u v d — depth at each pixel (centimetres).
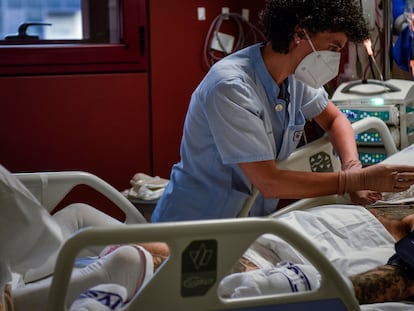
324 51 202
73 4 366
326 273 130
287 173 200
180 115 390
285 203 336
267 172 197
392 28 346
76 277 162
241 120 195
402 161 240
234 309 128
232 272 183
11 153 365
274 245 195
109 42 375
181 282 125
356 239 201
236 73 203
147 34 379
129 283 162
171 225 122
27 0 358
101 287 147
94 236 118
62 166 373
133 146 384
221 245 125
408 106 309
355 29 199
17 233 154
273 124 217
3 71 357
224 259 126
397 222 212
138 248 166
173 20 380
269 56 209
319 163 237
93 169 379
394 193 239
